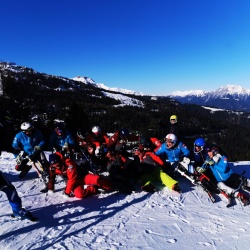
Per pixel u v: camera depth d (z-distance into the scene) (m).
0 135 5.25
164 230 5.11
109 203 6.29
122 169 7.26
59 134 7.62
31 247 4.48
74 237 4.81
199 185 7.43
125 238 4.79
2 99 33.56
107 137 8.51
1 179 5.07
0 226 5.16
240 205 6.41
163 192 7.05
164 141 8.51
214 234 4.99
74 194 6.57
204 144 7.79
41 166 7.29
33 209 5.91
